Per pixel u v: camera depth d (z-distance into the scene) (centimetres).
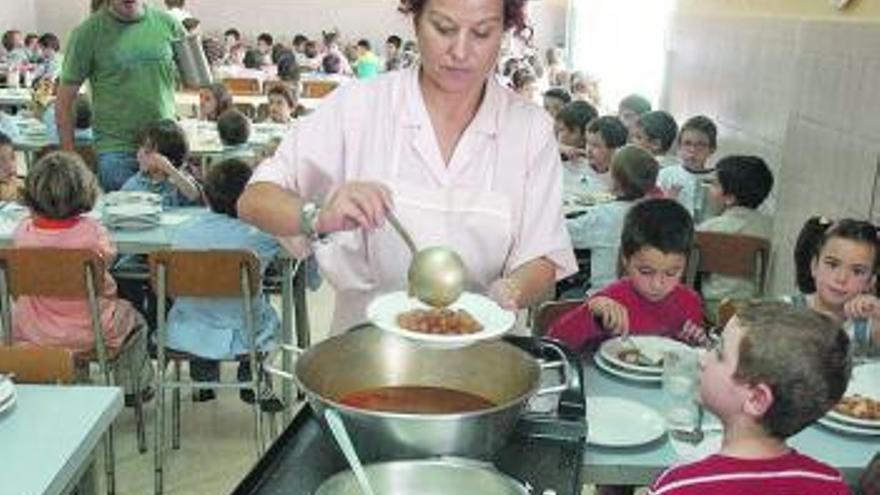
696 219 375
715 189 356
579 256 337
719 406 124
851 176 291
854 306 207
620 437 153
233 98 637
